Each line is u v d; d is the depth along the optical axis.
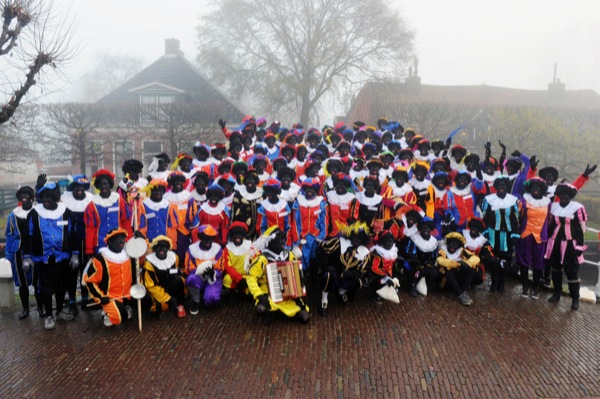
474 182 9.19
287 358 6.01
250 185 8.15
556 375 5.69
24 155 25.77
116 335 6.77
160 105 25.39
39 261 7.09
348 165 9.87
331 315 7.36
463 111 24.36
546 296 8.34
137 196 7.65
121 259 6.92
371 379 5.56
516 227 8.02
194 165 10.65
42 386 5.45
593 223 21.69
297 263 7.16
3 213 23.22
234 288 7.77
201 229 7.55
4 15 8.09
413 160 10.27
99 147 25.52
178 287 7.20
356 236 7.34
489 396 5.29
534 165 8.44
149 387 5.39
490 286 8.72
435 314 7.39
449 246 8.03
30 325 7.32
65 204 7.41
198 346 6.35
